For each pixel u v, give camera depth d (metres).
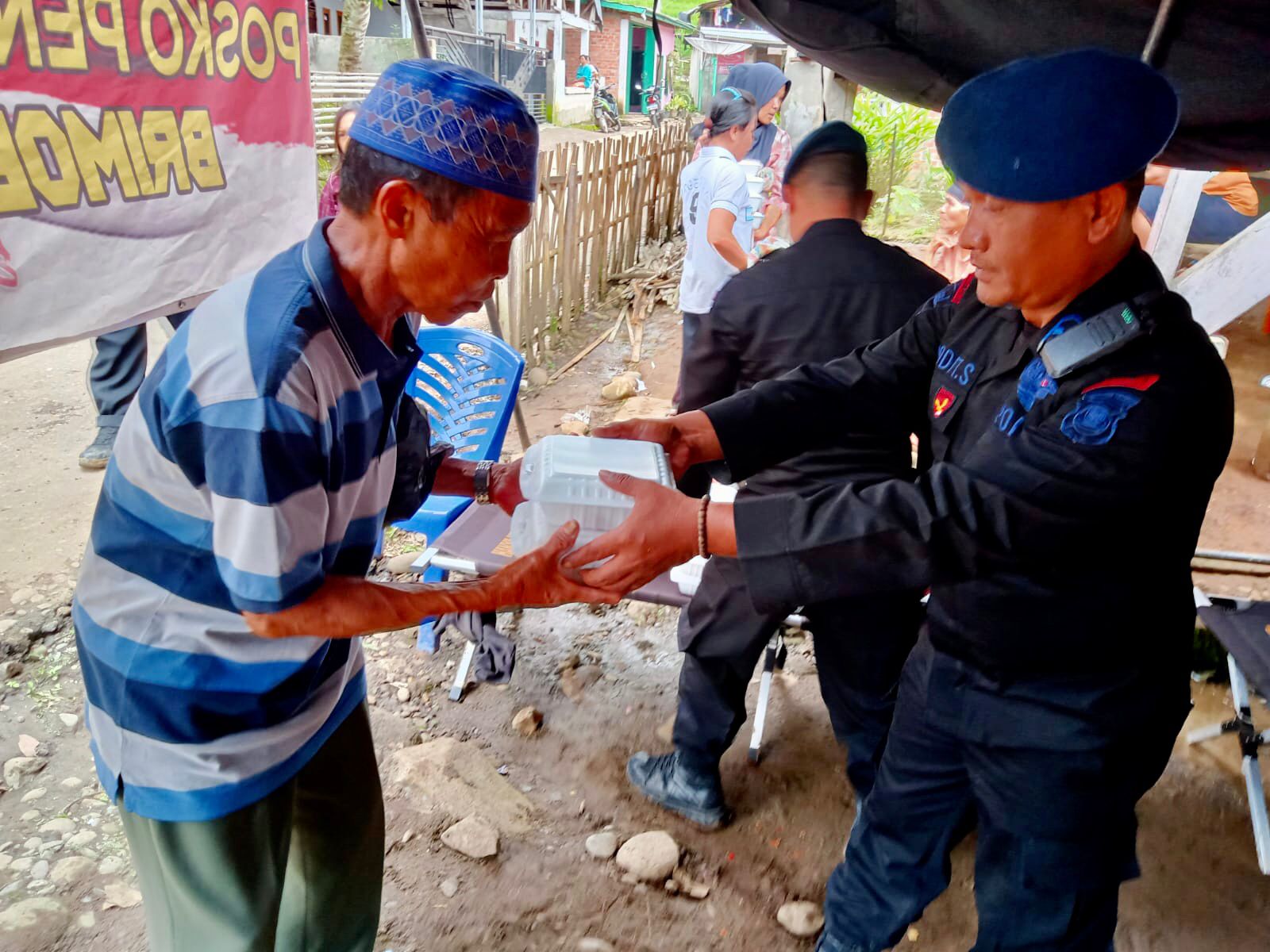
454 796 2.49
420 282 1.15
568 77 29.53
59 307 2.20
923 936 2.21
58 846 2.28
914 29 2.34
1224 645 2.39
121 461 1.19
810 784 2.64
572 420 5.10
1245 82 2.08
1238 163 2.33
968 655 1.62
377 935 2.09
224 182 2.67
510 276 5.46
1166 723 1.56
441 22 21.30
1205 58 2.08
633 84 30.78
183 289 2.59
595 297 7.25
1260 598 3.43
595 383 5.76
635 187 7.93
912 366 1.82
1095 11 2.13
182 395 1.07
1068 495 1.24
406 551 3.66
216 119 2.60
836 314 2.02
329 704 1.46
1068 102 1.15
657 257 8.41
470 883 2.26
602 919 2.19
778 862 2.38
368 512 1.33
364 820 1.66
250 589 1.09
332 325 1.12
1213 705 3.00
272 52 2.77
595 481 1.45
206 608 1.21
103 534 1.24
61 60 2.12
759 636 2.18
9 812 2.36
